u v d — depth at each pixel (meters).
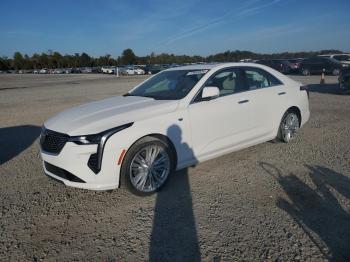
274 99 5.30
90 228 3.27
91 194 4.05
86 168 3.53
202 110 4.29
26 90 21.86
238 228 3.15
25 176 4.77
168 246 2.92
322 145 5.77
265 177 4.38
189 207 3.62
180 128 4.07
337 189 3.92
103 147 3.50
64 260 2.77
